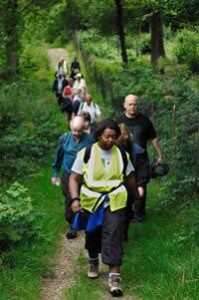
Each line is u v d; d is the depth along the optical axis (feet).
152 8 45.83
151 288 21.88
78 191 22.97
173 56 79.00
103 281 23.81
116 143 25.08
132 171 23.09
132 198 24.95
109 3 84.64
